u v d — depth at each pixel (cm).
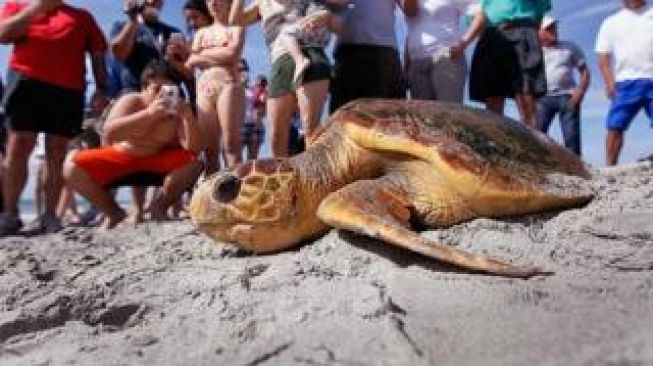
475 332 114
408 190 181
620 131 389
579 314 116
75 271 202
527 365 97
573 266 147
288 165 185
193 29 354
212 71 315
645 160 322
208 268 177
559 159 206
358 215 161
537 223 179
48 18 307
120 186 307
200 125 320
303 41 263
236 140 311
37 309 156
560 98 434
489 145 185
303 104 264
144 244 234
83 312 155
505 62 333
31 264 217
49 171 320
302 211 184
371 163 189
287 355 115
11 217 308
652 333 102
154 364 119
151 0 358
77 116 318
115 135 298
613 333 105
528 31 330
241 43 313
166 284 168
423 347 110
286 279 154
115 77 376
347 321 126
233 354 120
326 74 266
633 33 378
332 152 191
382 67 288
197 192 190
